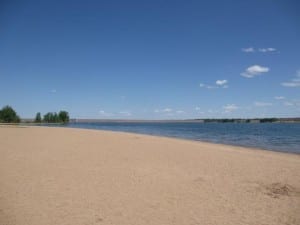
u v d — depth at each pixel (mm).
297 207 7230
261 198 7949
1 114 92688
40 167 11688
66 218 6227
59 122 134125
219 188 8945
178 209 6949
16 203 7133
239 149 21750
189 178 10250
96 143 22375
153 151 17812
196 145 23062
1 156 14414
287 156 17875
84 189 8492
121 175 10492
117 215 6484
